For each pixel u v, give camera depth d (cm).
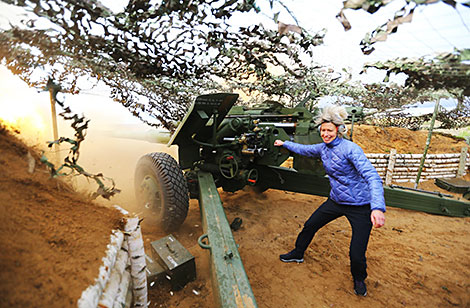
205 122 332
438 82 119
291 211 444
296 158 340
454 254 321
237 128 371
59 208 111
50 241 92
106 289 100
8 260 74
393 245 342
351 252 231
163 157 318
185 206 312
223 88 333
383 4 86
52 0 122
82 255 95
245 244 330
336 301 236
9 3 117
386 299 240
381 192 186
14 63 174
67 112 119
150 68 171
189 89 310
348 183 225
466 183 609
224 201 484
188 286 234
